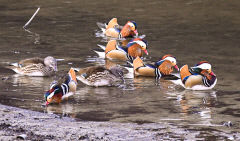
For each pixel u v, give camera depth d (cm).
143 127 1160
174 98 1470
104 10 3027
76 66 1858
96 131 1105
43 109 1338
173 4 3195
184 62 1894
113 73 1633
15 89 1553
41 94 1501
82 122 1197
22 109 1312
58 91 1388
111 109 1345
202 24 2616
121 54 1994
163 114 1296
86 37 2386
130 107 1369
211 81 1557
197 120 1239
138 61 1792
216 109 1347
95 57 2019
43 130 1098
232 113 1308
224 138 1085
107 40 2367
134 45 1997
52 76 1734
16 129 1093
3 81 1653
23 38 2316
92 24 2664
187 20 2722
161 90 1570
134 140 1045
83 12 2970
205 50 2083
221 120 1240
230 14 2858
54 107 1362
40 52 2053
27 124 1148
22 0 3381
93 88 1590
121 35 2422
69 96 1485
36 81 1662
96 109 1345
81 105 1388
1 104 1365
